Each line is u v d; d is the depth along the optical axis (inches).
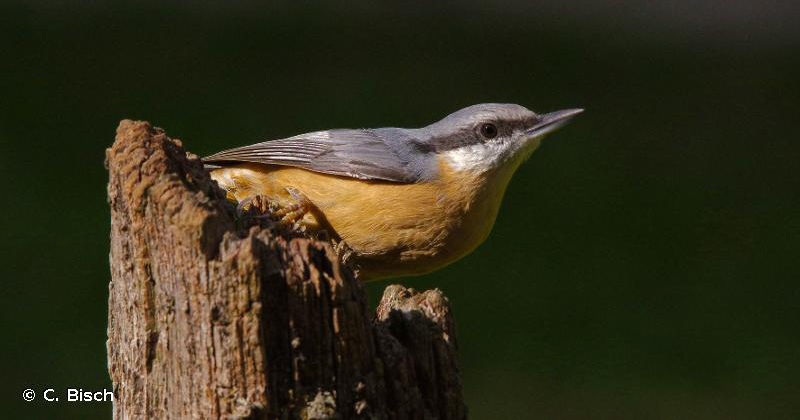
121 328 203.8
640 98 775.7
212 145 625.9
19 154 598.2
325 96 709.3
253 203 261.6
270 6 830.5
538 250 561.3
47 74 705.6
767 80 817.5
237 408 178.9
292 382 183.3
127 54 748.0
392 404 199.5
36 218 534.0
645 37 883.4
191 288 180.4
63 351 444.5
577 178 660.7
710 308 521.3
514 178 650.2
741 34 891.4
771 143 720.3
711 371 474.3
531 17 902.4
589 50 853.2
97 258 507.2
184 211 181.8
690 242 582.9
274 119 666.8
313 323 184.5
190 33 787.4
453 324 227.0
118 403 209.6
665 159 693.9
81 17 797.2
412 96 724.7
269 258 182.9
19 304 472.4
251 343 178.1
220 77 725.9
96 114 656.4
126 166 196.1
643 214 611.5
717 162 684.1
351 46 804.0
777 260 561.6
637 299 523.8
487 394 455.5
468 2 906.1
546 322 500.7
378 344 200.7
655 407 448.5
